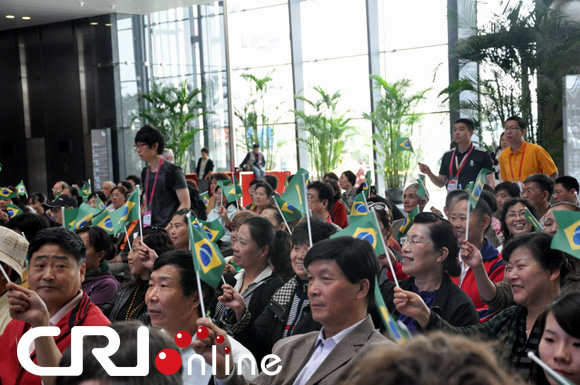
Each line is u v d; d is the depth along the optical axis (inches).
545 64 463.8
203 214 274.1
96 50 767.7
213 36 753.6
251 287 158.1
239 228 162.2
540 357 88.6
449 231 137.3
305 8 729.6
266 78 738.8
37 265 118.4
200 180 589.0
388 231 193.6
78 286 121.5
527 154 298.0
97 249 173.9
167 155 463.5
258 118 754.2
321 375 99.3
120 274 235.1
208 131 759.7
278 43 748.6
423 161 642.2
